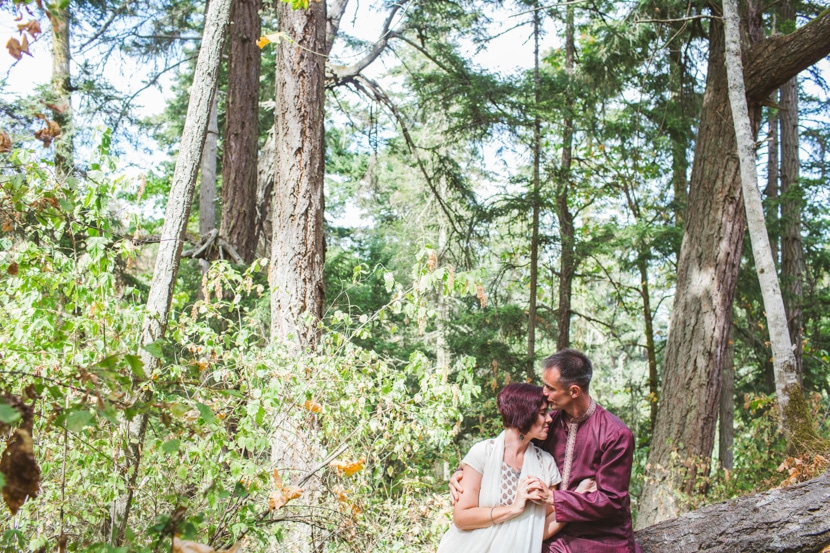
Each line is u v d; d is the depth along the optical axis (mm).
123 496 3674
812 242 14945
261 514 4129
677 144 12742
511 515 2963
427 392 4828
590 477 3025
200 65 4488
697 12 9148
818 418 7020
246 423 3926
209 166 13156
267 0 13031
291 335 5082
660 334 15594
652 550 3334
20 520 3594
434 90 13664
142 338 4016
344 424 4812
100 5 11930
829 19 7879
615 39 10859
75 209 3457
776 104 8555
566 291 14398
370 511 4539
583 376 3014
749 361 15359
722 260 8602
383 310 4918
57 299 3898
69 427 1983
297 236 6699
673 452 8195
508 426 3090
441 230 17609
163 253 4262
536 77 13898
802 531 3207
